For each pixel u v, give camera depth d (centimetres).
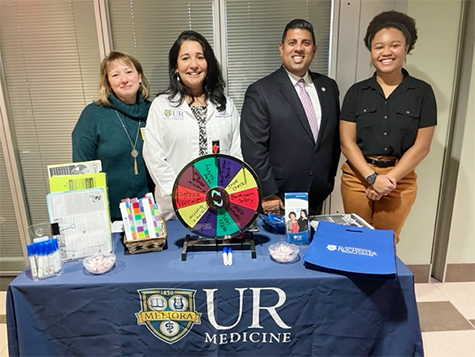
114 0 209
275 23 214
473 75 207
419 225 238
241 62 220
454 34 208
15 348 123
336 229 136
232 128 184
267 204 171
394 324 120
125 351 124
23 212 239
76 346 124
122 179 183
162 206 178
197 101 180
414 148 169
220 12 210
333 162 195
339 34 212
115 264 128
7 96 221
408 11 204
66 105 224
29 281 119
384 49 162
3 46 214
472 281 242
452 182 227
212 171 129
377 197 171
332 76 219
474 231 234
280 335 124
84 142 177
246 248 137
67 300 119
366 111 172
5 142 226
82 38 213
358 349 124
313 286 118
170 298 119
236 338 124
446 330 195
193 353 126
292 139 178
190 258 131
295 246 134
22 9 209
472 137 217
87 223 131
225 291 118
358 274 116
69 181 131
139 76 186
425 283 243
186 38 170
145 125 186
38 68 218
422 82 169
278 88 177
